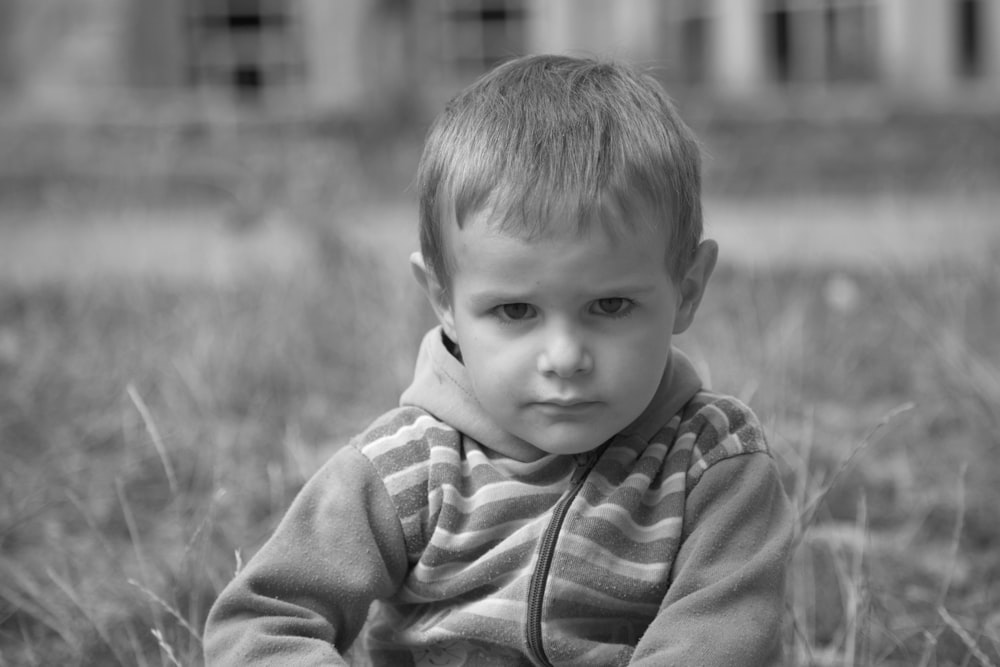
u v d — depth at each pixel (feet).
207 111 48.01
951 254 21.90
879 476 13.69
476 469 7.48
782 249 28.02
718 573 6.96
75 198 36.52
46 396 16.37
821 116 46.98
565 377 6.78
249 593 7.20
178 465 13.94
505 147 6.92
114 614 10.71
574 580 7.13
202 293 22.58
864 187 39.88
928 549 11.98
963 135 43.75
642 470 7.36
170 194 40.57
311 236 21.93
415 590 7.48
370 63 54.24
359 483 7.48
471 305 7.00
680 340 17.07
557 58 7.93
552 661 7.20
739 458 7.34
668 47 54.19
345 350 18.04
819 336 18.62
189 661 8.92
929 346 17.65
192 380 16.25
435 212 7.27
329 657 6.88
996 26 51.52
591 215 6.66
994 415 14.06
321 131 47.29
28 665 10.01
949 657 9.82
